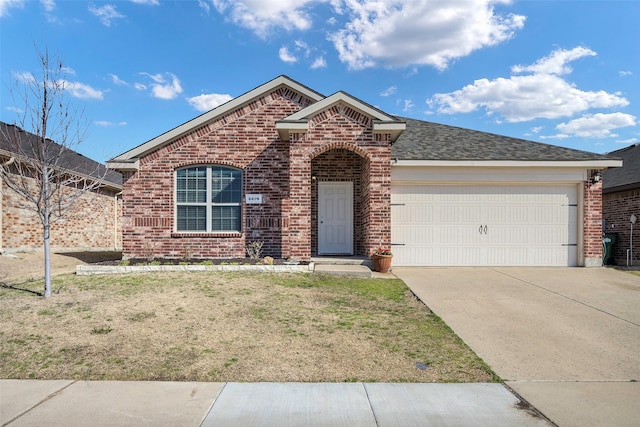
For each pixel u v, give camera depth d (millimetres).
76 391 4270
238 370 4789
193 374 4684
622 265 13914
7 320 6238
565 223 12133
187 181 11938
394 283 9352
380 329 6203
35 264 12570
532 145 13016
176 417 3762
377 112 10812
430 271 11070
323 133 10891
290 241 10836
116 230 21578
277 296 7766
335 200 12734
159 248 11703
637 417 3799
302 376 4672
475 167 11789
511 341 5855
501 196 12086
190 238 11711
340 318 6664
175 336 5715
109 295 7566
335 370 4828
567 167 11789
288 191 11844
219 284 8469
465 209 12031
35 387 4363
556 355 5363
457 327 6422
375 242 10938
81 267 9773
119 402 4043
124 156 11523
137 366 4859
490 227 12055
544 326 6520
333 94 10750
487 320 6789
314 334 5918
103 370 4758
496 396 4227
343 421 3727
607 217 15531
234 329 6027
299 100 11984
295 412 3875
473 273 10844
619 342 5848
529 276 10484
